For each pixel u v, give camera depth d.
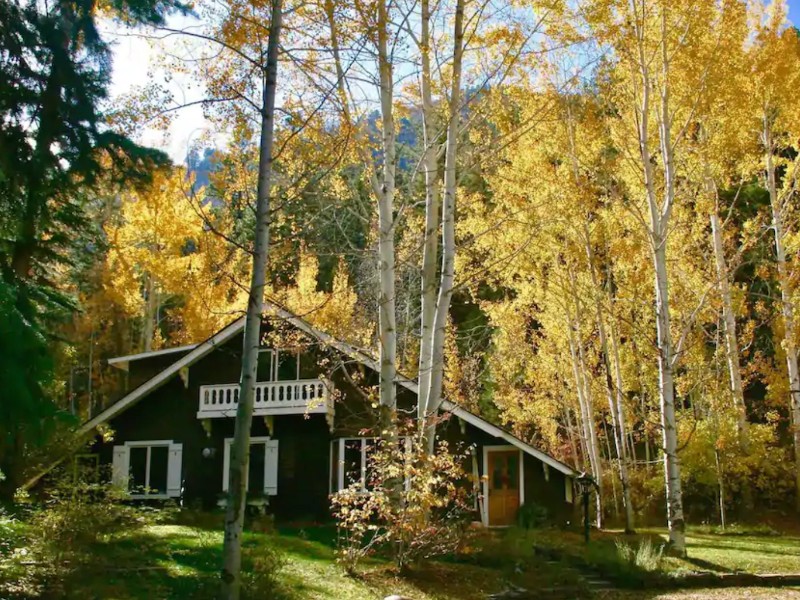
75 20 12.16
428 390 14.94
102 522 13.27
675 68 18.56
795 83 22.47
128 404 22.42
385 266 14.41
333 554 14.79
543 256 22.14
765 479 25.55
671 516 17.62
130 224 27.77
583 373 24.61
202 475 22.28
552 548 17.00
